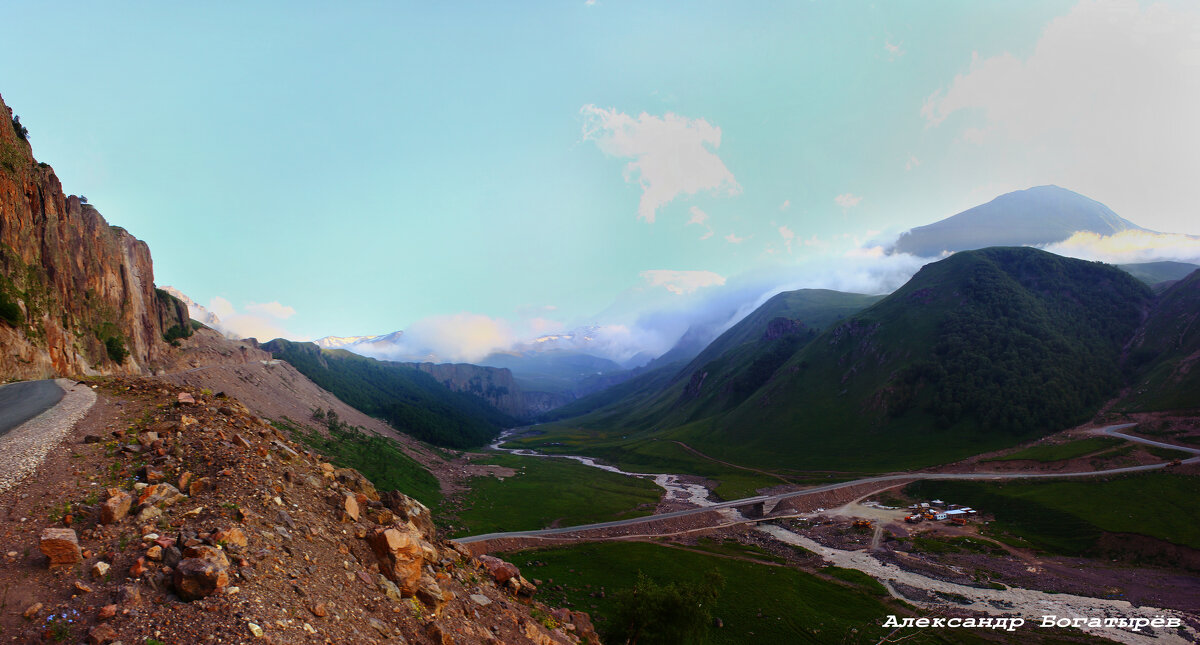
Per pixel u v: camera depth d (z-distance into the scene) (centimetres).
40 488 2067
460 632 2322
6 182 8825
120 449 2466
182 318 19525
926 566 10625
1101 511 12494
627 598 4903
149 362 15488
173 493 2105
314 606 1817
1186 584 9425
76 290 11038
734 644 6981
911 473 18088
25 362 7081
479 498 16088
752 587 9019
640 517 14600
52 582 1586
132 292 14438
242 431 2991
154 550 1742
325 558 2172
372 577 2261
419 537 2906
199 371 16312
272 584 1814
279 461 2798
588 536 12794
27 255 9094
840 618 7925
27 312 7738
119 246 14425
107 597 1558
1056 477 15050
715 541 12694
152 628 1468
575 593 8494
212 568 1673
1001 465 17188
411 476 16212
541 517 14212
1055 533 12206
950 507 14788
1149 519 11694
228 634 1513
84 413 3027
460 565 3275
